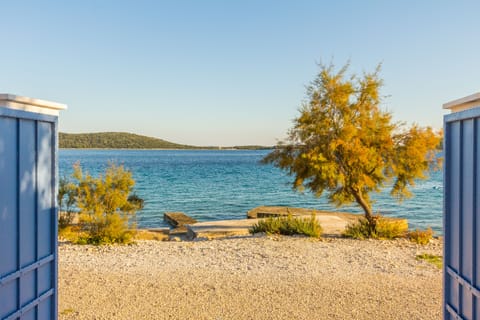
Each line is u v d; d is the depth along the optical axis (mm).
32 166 4488
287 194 42469
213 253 11664
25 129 4352
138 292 8078
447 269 4730
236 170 87688
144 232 17328
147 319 6734
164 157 176500
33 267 4449
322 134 14617
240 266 10203
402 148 15125
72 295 7852
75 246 12508
